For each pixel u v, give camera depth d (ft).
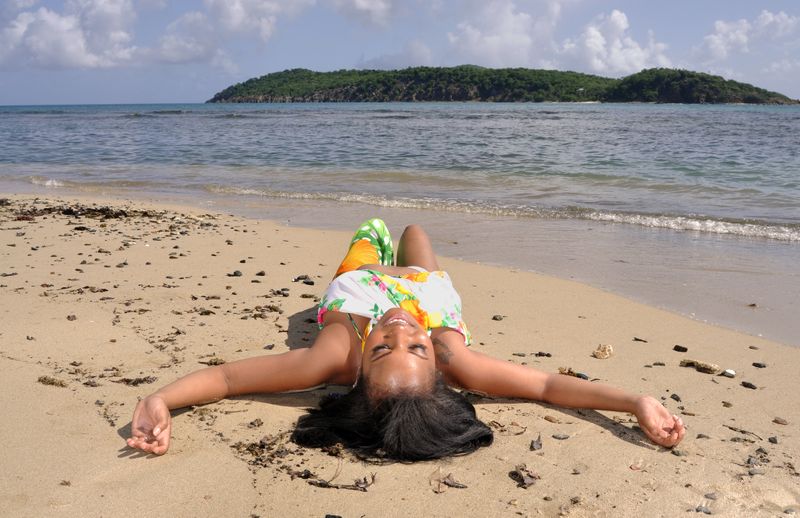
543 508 8.74
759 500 9.04
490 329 16.17
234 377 11.73
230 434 10.56
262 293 18.51
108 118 194.49
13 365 12.81
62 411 11.00
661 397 12.42
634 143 74.59
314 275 20.63
